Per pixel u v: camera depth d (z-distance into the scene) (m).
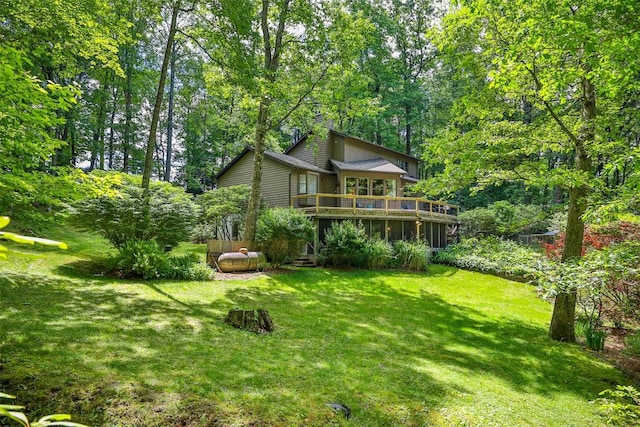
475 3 6.48
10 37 8.56
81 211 9.63
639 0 4.09
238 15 10.32
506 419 4.43
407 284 12.43
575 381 6.02
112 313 6.51
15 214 5.90
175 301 7.95
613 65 4.48
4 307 6.10
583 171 6.97
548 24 4.77
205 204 18.69
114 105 25.72
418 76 32.31
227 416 3.71
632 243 5.03
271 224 13.53
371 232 17.03
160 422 3.48
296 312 8.28
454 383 5.29
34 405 3.43
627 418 4.67
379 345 6.64
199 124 30.70
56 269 9.48
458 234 22.88
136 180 12.06
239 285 10.38
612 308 8.55
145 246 10.21
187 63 29.16
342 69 14.05
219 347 5.52
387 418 4.14
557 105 8.11
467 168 7.74
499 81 5.98
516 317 9.70
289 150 24.44
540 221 8.91
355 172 20.69
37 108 4.39
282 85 12.77
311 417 3.89
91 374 4.07
